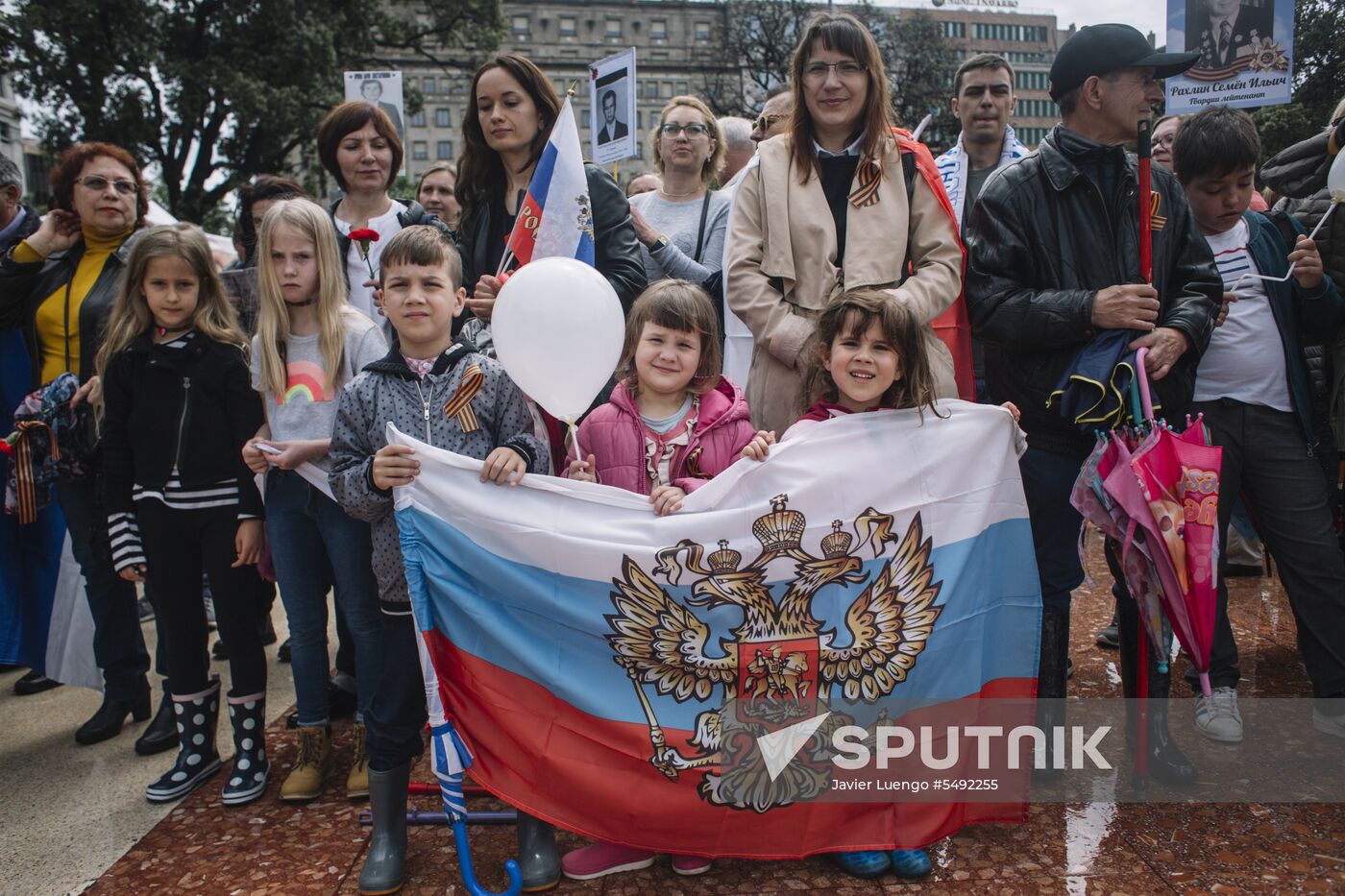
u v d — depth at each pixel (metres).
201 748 3.13
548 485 2.44
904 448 2.60
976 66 4.57
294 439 2.95
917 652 2.56
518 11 72.12
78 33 20.47
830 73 2.92
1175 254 2.90
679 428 2.70
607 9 72.75
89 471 3.43
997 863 2.48
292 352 3.04
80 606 3.67
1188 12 4.16
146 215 3.85
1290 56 4.01
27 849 2.72
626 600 2.45
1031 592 2.69
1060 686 2.97
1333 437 3.47
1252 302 3.25
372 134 3.79
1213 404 3.26
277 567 3.04
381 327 3.76
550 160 2.99
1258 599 4.73
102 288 3.67
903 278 3.04
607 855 2.49
